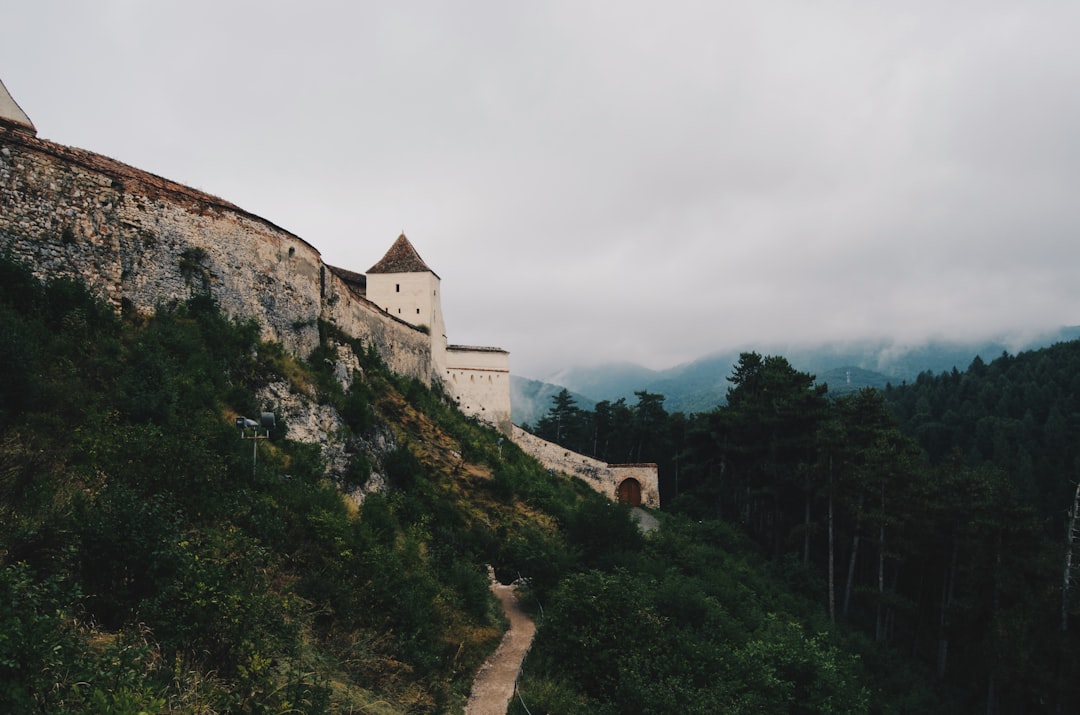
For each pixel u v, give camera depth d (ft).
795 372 169.27
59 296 56.75
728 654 69.62
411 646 51.01
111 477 43.24
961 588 117.39
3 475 37.58
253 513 50.62
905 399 314.35
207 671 30.91
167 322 67.51
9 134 56.90
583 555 92.38
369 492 80.02
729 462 168.04
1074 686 92.53
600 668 62.03
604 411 273.54
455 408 164.35
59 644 24.31
